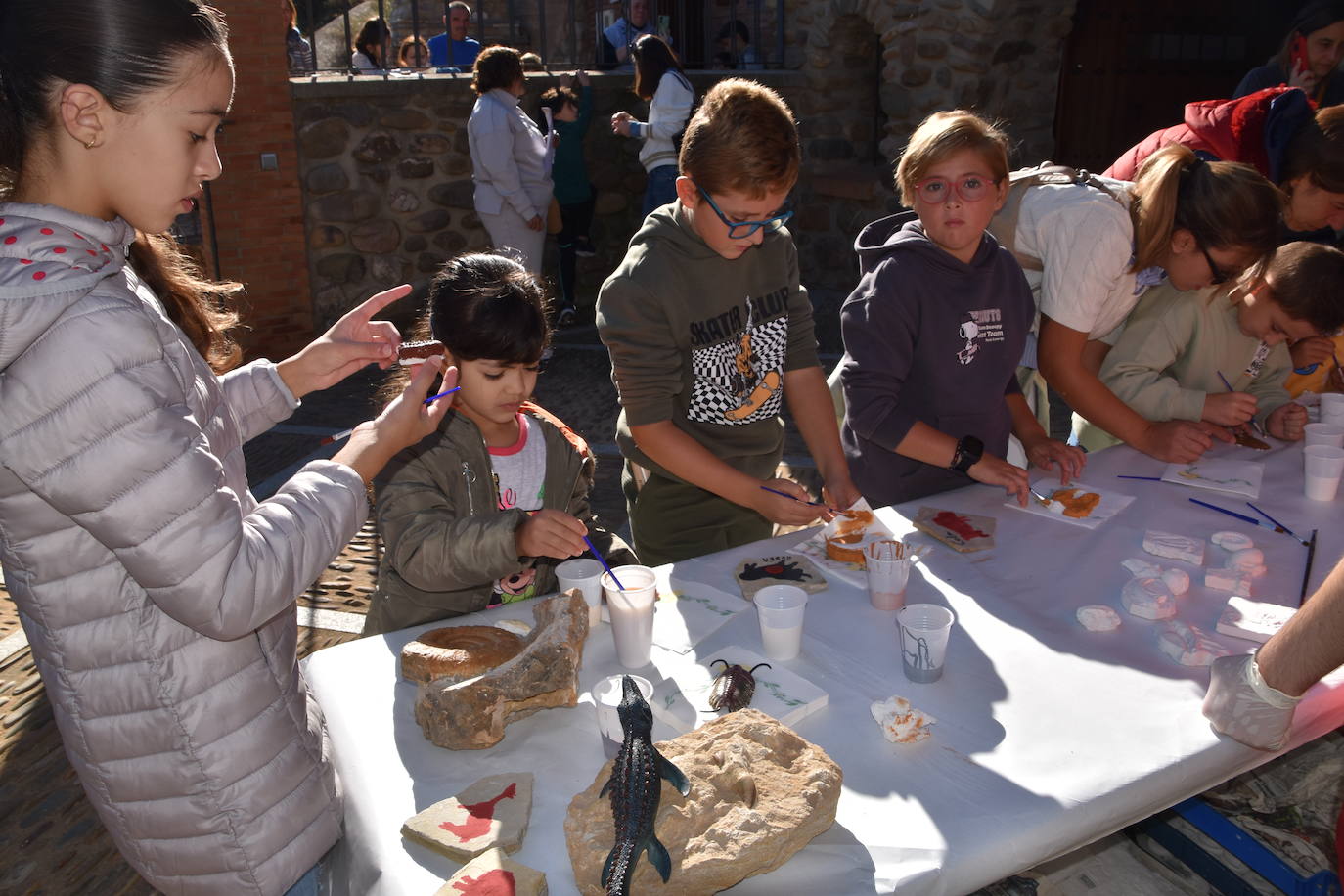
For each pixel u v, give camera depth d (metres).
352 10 11.89
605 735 1.53
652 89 6.63
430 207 7.00
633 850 1.22
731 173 2.05
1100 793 1.43
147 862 1.34
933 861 1.32
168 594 1.14
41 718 3.04
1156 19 7.34
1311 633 1.41
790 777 1.37
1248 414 2.68
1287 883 2.07
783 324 2.52
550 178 6.59
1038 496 2.42
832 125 8.12
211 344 1.55
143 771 1.27
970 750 1.52
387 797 1.45
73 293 1.05
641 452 2.54
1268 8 7.48
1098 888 2.15
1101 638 1.83
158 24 1.06
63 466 1.07
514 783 1.44
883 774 1.47
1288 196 2.85
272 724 1.32
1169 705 1.63
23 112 1.07
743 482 2.27
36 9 1.04
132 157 1.10
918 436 2.40
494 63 6.20
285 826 1.35
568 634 1.69
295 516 1.26
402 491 1.96
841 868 1.31
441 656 1.68
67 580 1.19
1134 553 2.16
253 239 6.47
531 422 2.18
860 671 1.73
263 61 6.21
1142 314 2.85
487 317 1.85
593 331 7.30
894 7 7.18
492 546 1.81
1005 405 2.68
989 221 2.49
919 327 2.48
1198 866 2.17
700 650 1.81
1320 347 3.08
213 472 1.15
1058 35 7.00
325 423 5.59
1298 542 2.20
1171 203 2.50
